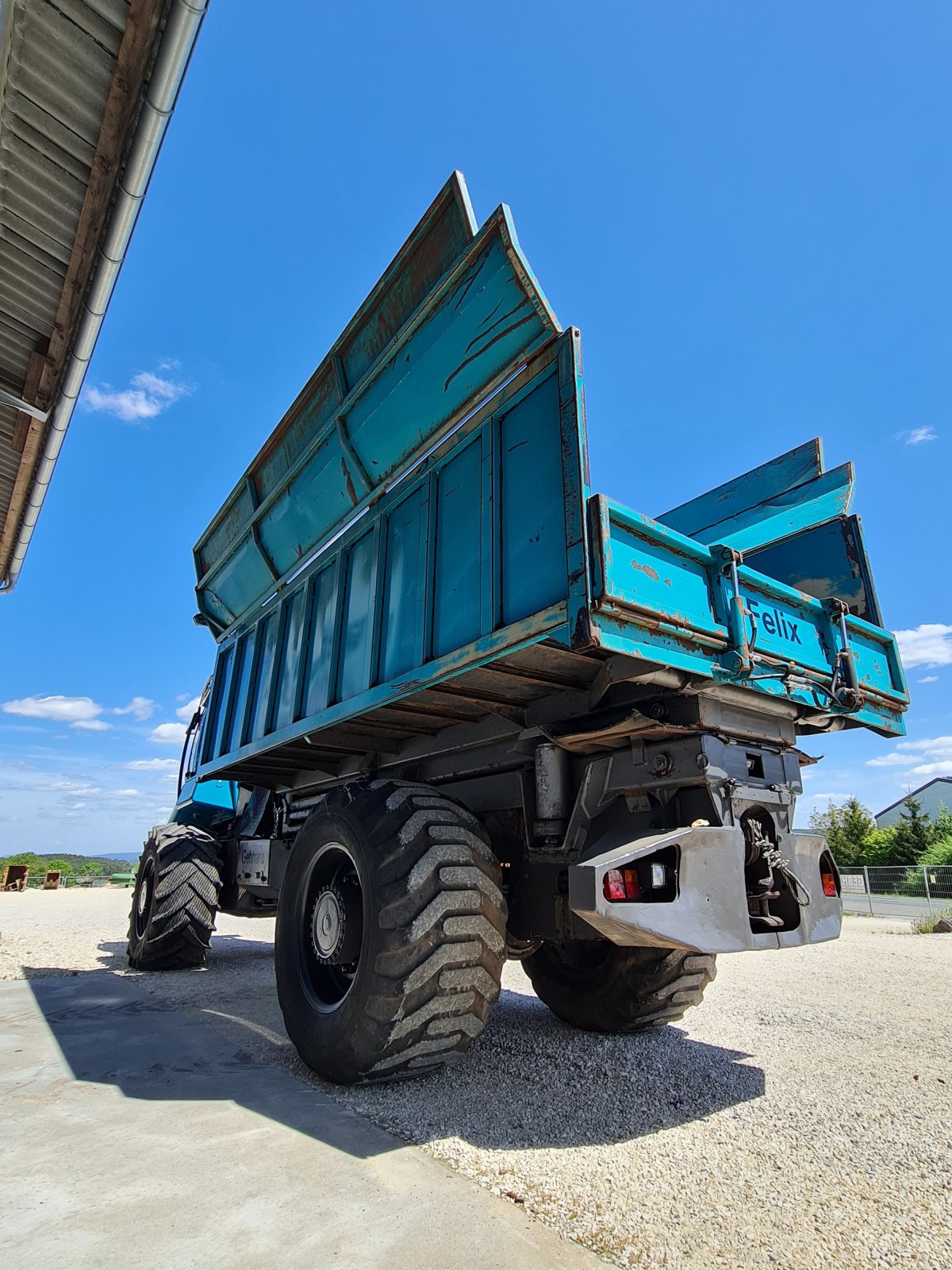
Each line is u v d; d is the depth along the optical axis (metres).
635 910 2.45
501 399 3.00
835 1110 2.77
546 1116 2.65
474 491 3.10
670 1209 1.96
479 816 3.97
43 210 4.37
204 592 6.83
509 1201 1.97
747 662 2.71
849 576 4.02
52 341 5.36
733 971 6.32
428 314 3.39
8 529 7.83
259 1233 1.75
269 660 5.34
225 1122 2.50
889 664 3.87
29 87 3.68
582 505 2.38
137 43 3.41
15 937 8.36
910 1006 4.73
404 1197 1.96
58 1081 2.99
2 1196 1.94
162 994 5.03
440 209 3.34
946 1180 2.16
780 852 2.98
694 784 2.87
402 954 2.69
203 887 6.18
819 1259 1.72
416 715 3.76
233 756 5.57
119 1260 1.64
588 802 3.16
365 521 4.07
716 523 4.79
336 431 4.17
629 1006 3.73
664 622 2.50
